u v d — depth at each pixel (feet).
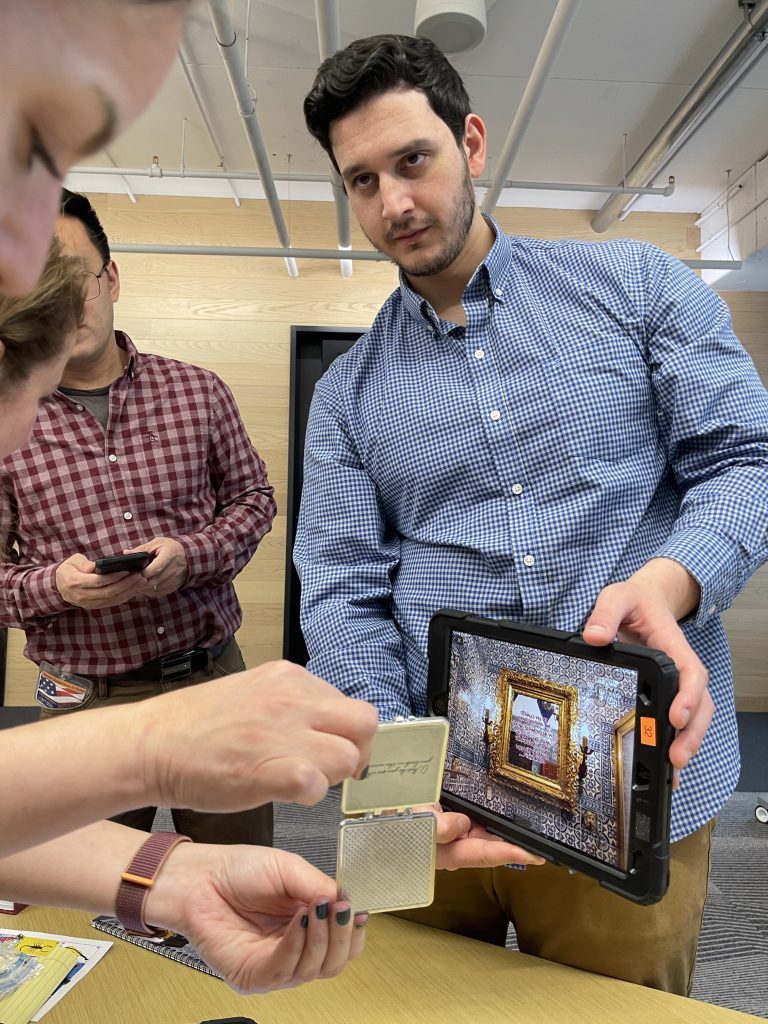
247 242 14.46
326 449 4.02
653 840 2.08
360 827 1.81
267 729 1.30
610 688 2.24
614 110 11.27
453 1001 2.62
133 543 5.20
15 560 5.31
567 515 3.30
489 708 2.62
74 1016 2.53
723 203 14.03
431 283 3.75
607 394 3.36
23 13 0.66
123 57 0.72
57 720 1.39
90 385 5.27
